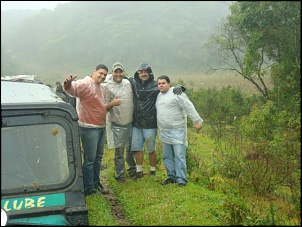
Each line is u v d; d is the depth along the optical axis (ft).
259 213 15.46
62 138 12.59
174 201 16.89
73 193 12.46
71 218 12.23
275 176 18.85
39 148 12.57
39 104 12.30
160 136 19.58
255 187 18.70
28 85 15.83
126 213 16.67
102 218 15.43
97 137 18.12
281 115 21.15
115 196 19.20
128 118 20.13
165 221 14.88
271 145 20.57
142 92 19.76
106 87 19.63
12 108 12.01
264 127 24.00
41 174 12.49
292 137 19.88
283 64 19.06
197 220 14.83
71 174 12.55
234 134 31.35
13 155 12.44
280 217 14.89
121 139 20.34
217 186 19.24
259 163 19.84
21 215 11.82
